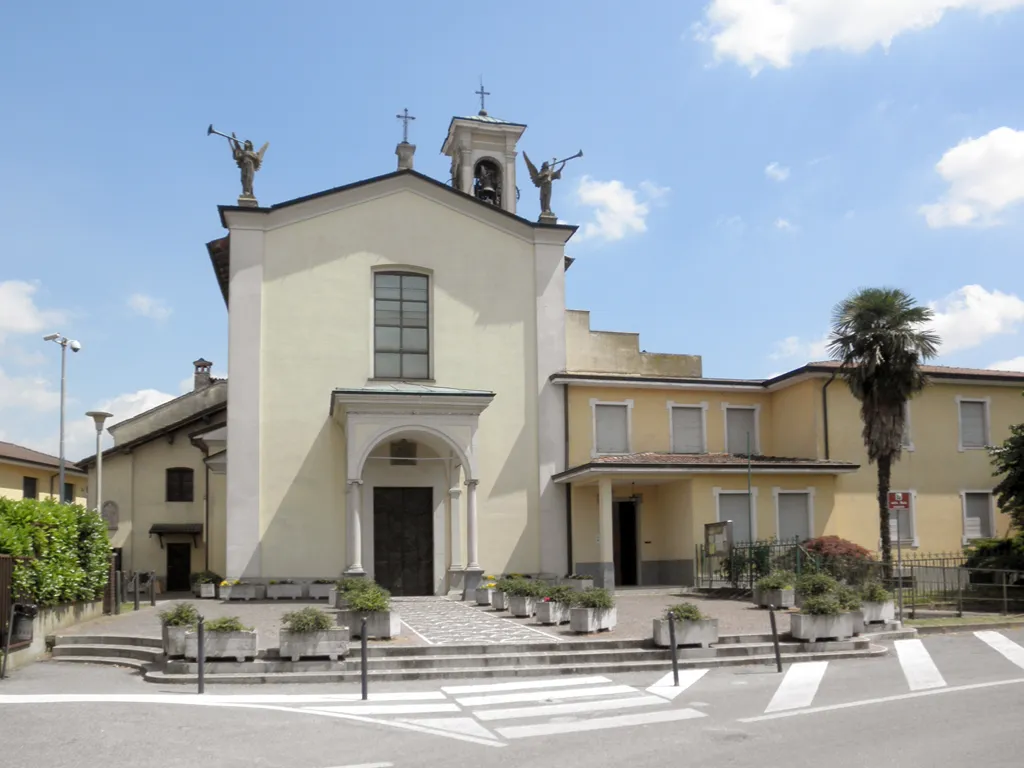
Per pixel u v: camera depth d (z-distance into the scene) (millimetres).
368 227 30328
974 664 16125
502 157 35906
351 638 17422
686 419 32469
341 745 10438
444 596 28281
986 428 33781
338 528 28484
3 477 42500
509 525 29844
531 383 30875
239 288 29016
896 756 9391
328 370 29234
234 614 22812
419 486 29234
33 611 18047
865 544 31328
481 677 15430
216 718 11922
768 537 29609
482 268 31109
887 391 28922
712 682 14711
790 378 31859
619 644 17031
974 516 33031
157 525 39094
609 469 27859
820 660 17000
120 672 16688
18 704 13031
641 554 31266
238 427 28328
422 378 30047
